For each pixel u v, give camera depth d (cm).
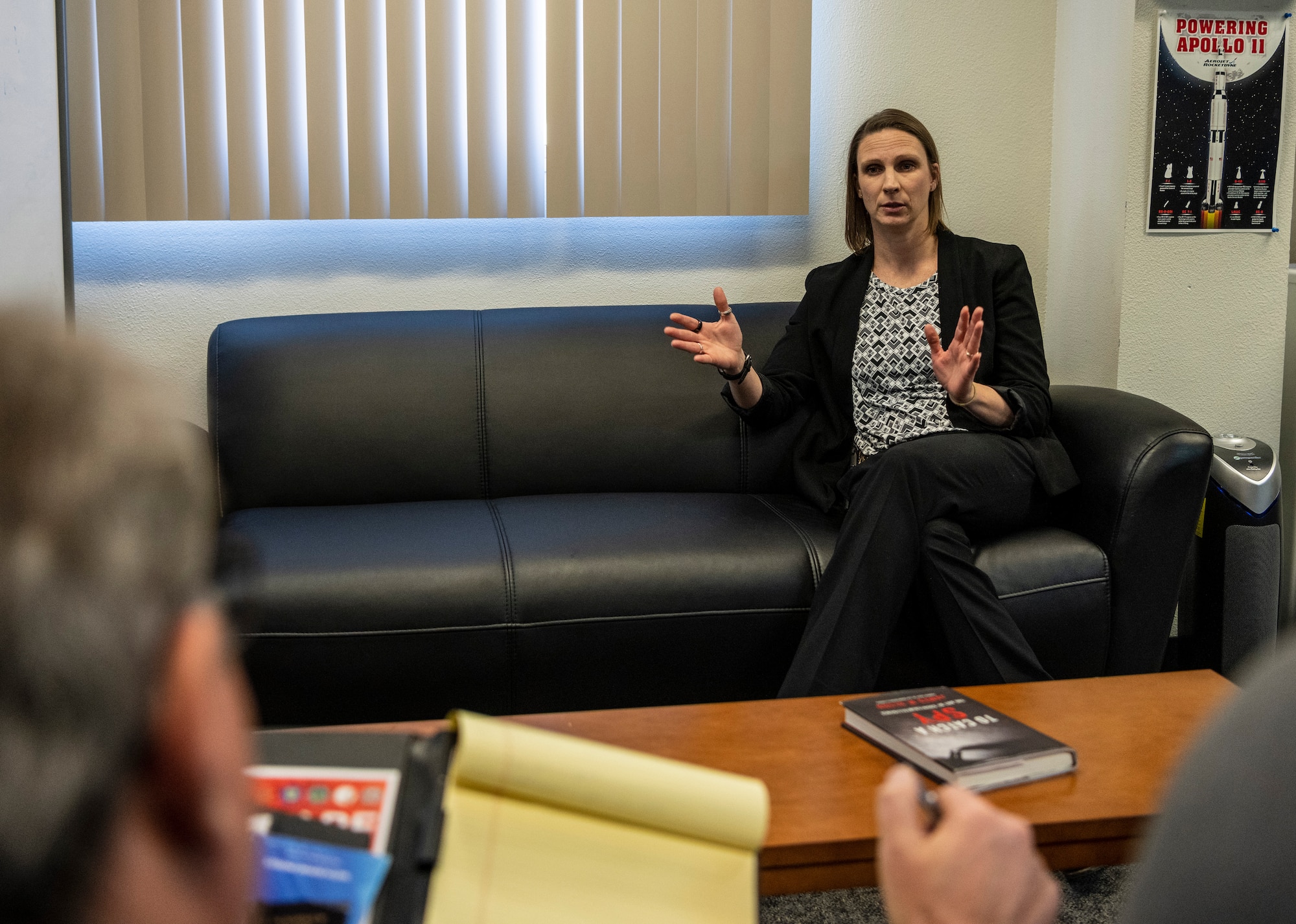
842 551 200
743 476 257
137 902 23
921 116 289
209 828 24
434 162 268
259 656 190
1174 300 266
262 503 242
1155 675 148
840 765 120
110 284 265
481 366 254
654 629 202
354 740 88
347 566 196
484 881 71
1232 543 241
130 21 254
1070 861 108
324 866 67
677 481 257
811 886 104
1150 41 257
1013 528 218
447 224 276
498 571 198
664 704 206
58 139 232
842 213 291
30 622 21
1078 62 280
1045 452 219
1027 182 296
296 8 261
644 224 284
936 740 119
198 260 267
